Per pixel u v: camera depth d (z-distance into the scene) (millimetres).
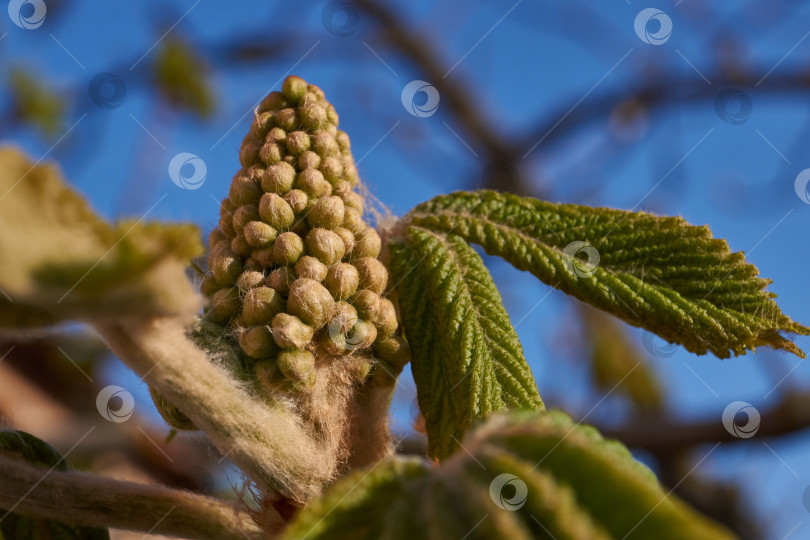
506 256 285
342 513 226
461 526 220
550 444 224
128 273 221
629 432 613
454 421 268
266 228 264
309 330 258
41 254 219
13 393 575
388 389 271
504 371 270
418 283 281
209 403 249
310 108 273
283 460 254
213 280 267
